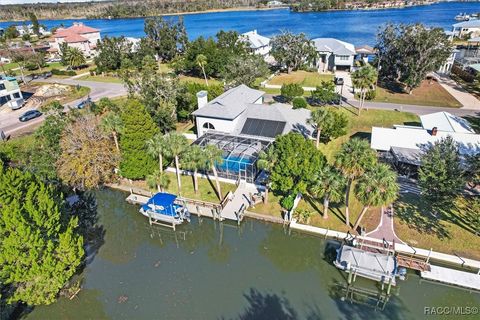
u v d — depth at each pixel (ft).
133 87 199.31
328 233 114.11
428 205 123.44
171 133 134.21
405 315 89.81
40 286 85.15
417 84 240.73
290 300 95.86
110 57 338.13
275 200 132.77
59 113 170.19
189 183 147.95
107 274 108.37
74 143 139.85
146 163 144.05
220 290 100.63
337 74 308.19
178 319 90.63
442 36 230.27
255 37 380.78
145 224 133.39
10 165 143.74
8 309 90.79
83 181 140.46
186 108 209.46
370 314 90.33
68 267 94.43
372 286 98.37
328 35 534.78
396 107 220.84
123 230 132.67
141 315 92.43
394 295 95.81
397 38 256.52
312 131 161.99
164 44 382.63
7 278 81.92
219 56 307.17
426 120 163.84
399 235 110.11
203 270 110.01
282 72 325.62
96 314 93.04
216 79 314.55
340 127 170.81
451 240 107.24
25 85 310.86
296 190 115.55
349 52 307.99
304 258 114.93
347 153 100.58
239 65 248.52
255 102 190.39
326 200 115.65
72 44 437.17
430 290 96.58
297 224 118.73
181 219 126.31
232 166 143.02
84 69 375.45
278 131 158.92
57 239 92.07
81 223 135.95
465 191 129.08
